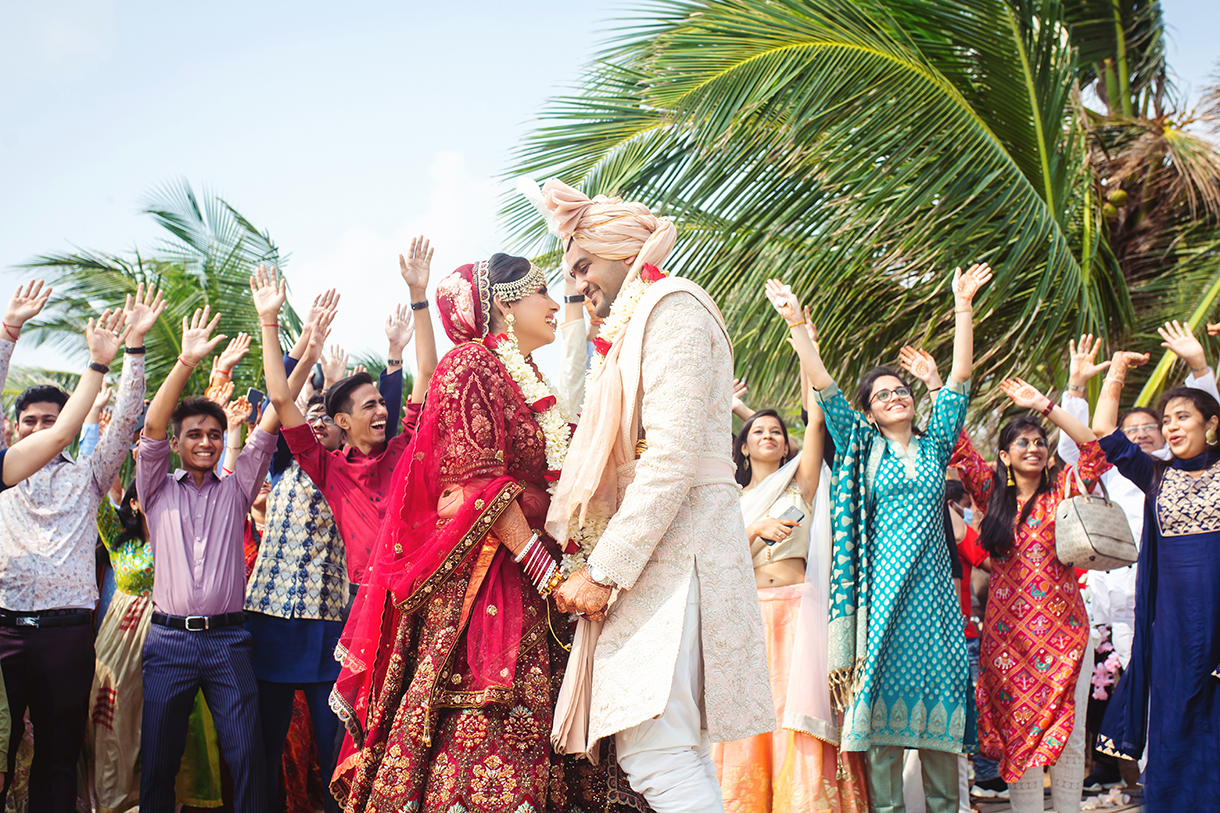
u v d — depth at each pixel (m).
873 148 6.09
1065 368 7.00
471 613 2.25
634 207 2.37
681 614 2.09
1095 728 5.22
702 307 2.25
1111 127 7.77
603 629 2.18
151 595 4.45
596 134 6.65
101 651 4.35
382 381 4.37
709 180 6.42
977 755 5.09
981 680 4.17
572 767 2.36
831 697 3.79
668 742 2.11
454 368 2.32
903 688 3.65
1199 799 3.65
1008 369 6.78
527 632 2.27
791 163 6.24
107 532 4.50
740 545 2.21
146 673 3.67
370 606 2.38
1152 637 3.92
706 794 2.10
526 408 2.41
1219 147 7.17
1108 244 7.39
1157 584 3.92
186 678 3.64
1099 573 5.22
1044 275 6.13
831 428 3.98
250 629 3.92
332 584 3.97
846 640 3.74
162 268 12.11
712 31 6.29
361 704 2.43
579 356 3.01
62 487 3.85
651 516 2.06
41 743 3.69
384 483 4.01
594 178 6.71
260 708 3.86
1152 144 7.36
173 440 3.94
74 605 3.76
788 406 7.29
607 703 2.08
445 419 2.27
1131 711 3.94
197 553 3.72
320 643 3.89
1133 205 7.51
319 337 4.10
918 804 4.36
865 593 3.76
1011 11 6.15
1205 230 7.29
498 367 2.38
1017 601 4.09
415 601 2.23
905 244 6.26
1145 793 3.84
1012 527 4.14
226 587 3.73
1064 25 7.49
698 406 2.13
